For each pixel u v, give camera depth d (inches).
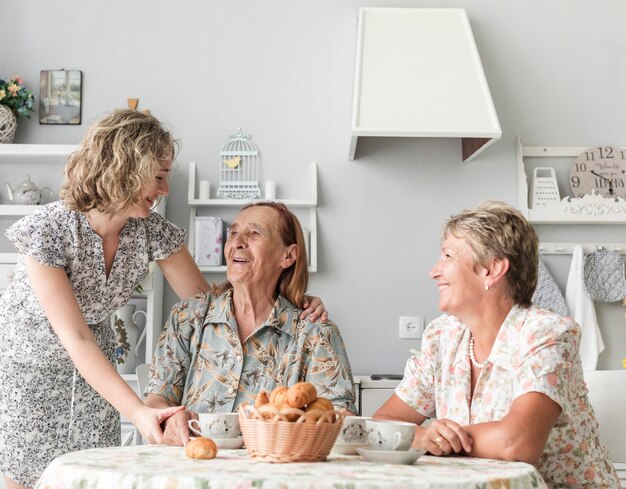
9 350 75.7
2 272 117.0
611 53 132.9
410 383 66.8
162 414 57.3
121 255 76.0
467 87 120.0
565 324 58.9
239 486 37.7
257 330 73.7
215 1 133.3
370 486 37.9
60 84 131.6
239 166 130.0
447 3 132.8
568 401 57.2
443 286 62.8
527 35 133.1
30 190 123.0
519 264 61.7
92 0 133.3
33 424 76.8
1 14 132.8
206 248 123.0
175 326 74.9
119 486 39.1
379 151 130.1
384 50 122.9
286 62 132.1
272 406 45.9
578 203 127.3
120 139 66.6
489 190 129.6
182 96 131.6
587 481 59.2
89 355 64.9
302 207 129.0
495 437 53.1
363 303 127.4
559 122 131.7
